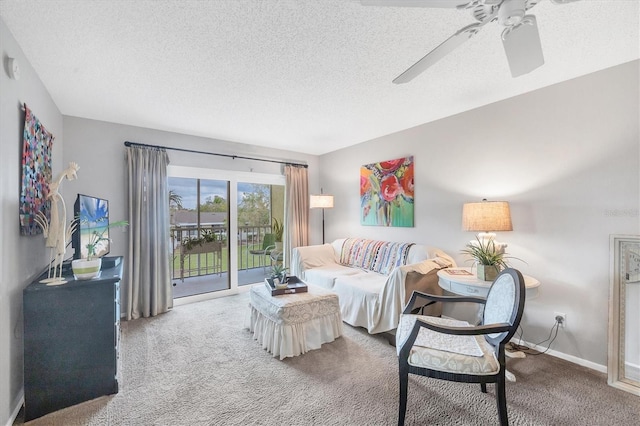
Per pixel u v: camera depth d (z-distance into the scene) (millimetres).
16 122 1793
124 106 2916
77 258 2145
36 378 1744
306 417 1706
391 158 3932
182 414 1738
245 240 4504
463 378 1532
